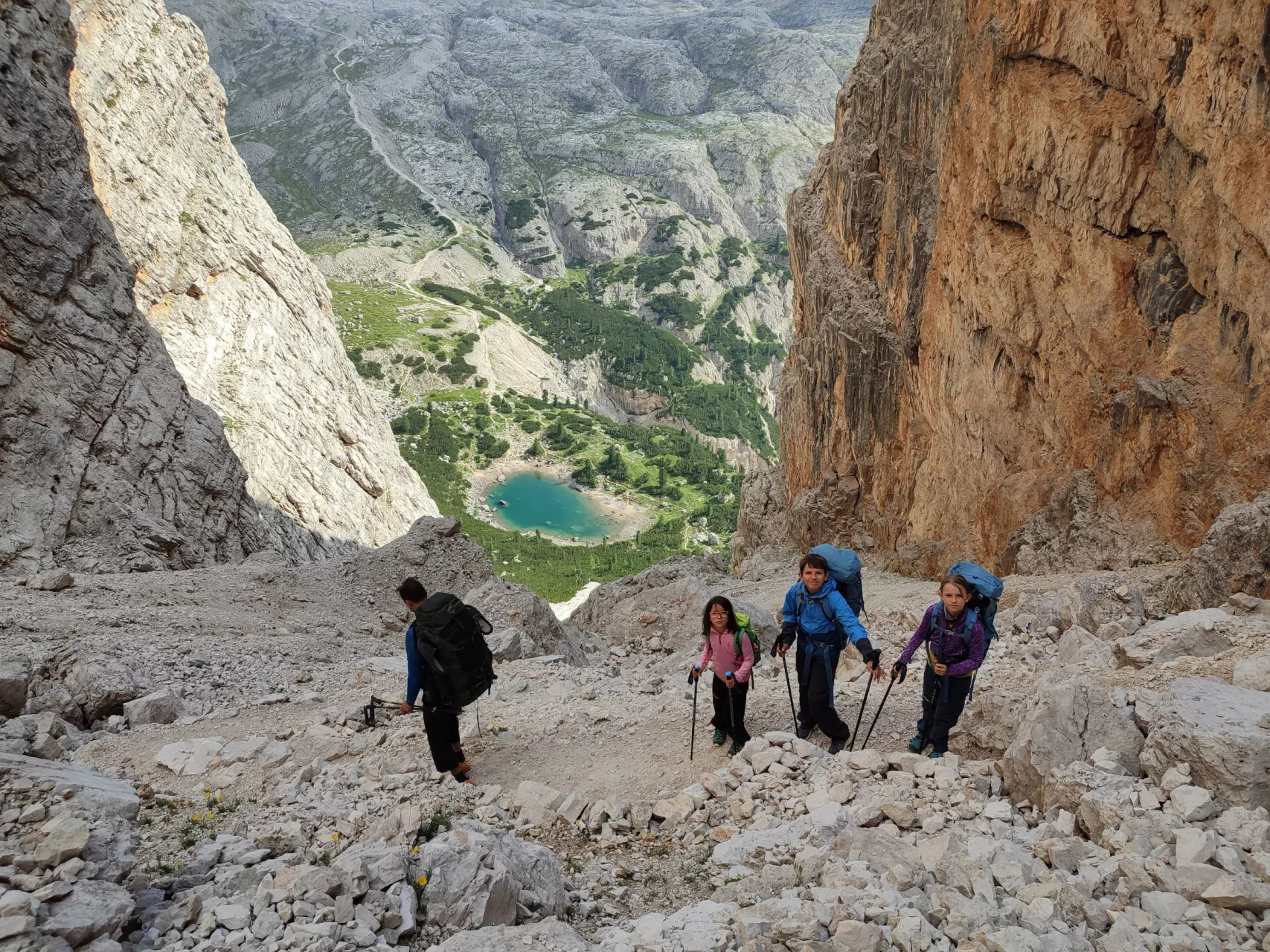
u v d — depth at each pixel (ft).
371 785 29.58
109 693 40.37
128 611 62.39
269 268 211.20
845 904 18.86
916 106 109.70
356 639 67.82
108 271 124.67
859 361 122.83
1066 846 20.36
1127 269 64.34
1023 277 75.41
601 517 539.70
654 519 542.57
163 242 173.58
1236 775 20.54
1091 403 67.15
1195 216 57.93
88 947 17.39
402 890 20.97
